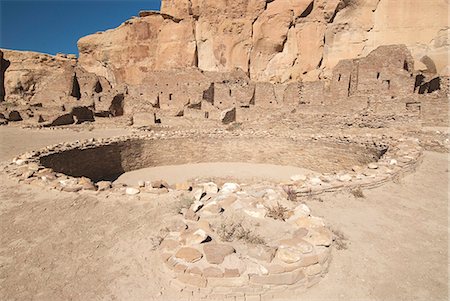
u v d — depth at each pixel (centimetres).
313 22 3544
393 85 2373
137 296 409
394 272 461
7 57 5134
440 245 541
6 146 1650
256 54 3812
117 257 502
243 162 1661
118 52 4556
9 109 3184
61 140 1872
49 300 409
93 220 632
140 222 616
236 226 527
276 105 2766
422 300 404
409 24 3231
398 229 599
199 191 681
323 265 445
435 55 3103
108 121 2661
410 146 1187
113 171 1433
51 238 568
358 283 434
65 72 3819
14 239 566
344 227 603
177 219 604
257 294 398
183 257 426
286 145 1586
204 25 3944
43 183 818
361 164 1332
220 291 397
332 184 787
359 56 3416
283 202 634
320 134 1589
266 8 3675
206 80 3055
